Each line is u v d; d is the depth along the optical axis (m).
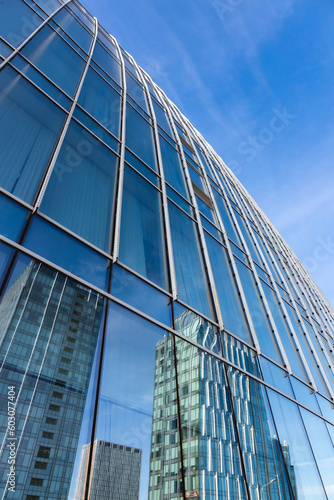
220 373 9.09
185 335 8.68
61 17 14.79
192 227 13.40
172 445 6.30
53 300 5.80
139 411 6.07
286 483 8.91
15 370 4.61
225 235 16.47
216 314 10.91
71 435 4.80
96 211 8.43
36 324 5.29
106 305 6.84
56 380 5.07
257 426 9.23
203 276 11.77
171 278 9.64
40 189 7.06
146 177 12.09
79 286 6.49
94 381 5.64
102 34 20.19
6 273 5.25
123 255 8.30
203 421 7.38
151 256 9.48
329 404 15.86
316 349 19.94
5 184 6.33
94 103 11.87
